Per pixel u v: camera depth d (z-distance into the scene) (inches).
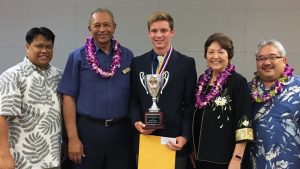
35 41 86.4
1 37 158.7
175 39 156.9
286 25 154.9
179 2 155.4
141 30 156.6
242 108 81.7
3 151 83.0
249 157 87.0
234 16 155.3
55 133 89.1
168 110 86.5
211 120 83.1
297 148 80.8
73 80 92.2
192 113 88.2
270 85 85.6
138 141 89.7
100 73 90.3
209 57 84.6
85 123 91.4
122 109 91.9
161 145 86.1
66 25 157.6
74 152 90.4
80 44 157.9
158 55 89.0
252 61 156.4
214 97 83.5
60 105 92.5
